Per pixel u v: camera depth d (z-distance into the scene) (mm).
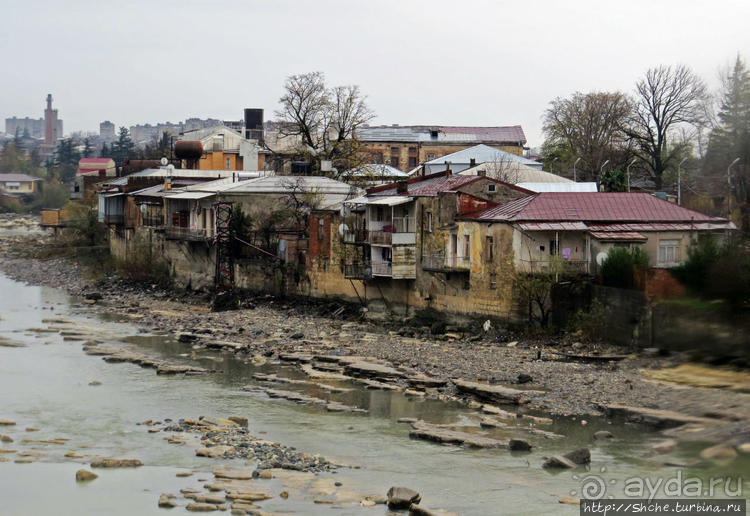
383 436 47250
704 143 73938
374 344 68688
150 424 49469
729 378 41156
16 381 59031
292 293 90000
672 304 48562
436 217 73812
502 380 56344
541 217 66562
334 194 95562
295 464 42750
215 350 70375
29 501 38406
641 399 49719
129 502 38312
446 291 73000
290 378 60031
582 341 62906
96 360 66125
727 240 54344
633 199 70000
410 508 36812
